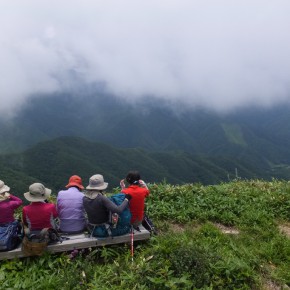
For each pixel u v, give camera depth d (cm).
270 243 472
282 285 379
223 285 354
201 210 586
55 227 411
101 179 434
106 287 343
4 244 387
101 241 420
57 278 362
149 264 375
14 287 352
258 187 756
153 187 656
